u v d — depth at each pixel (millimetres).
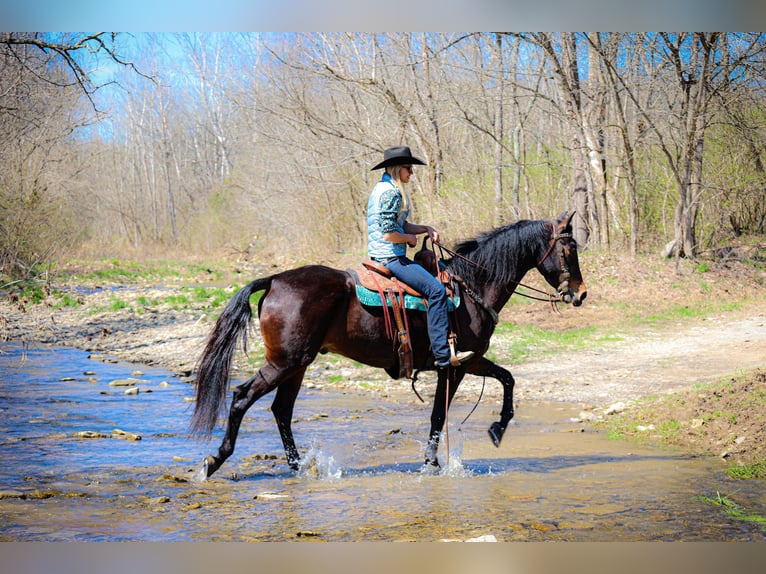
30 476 6449
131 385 11578
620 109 22062
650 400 9992
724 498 5855
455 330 6910
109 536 4961
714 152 24797
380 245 6789
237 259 40000
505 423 7246
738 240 25484
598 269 21656
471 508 5645
